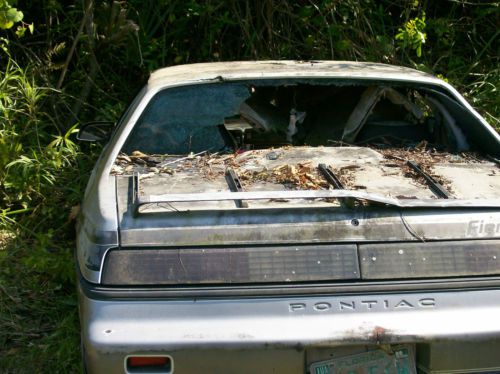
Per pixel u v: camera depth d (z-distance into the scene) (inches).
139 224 110.5
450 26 329.1
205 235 109.8
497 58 321.7
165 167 140.2
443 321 106.6
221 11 321.4
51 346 154.8
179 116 155.3
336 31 309.1
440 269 110.7
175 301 105.7
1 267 190.4
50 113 286.8
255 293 106.5
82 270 112.0
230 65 174.6
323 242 110.5
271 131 165.0
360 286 108.1
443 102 165.3
